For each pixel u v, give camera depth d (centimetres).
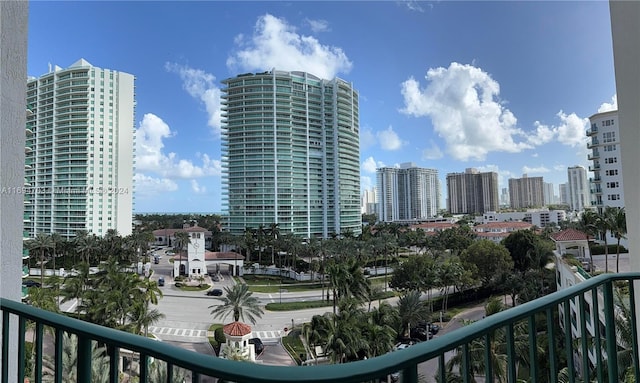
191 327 2892
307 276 4956
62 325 114
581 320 140
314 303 3734
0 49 167
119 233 5025
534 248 3194
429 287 3120
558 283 2380
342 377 75
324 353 1698
